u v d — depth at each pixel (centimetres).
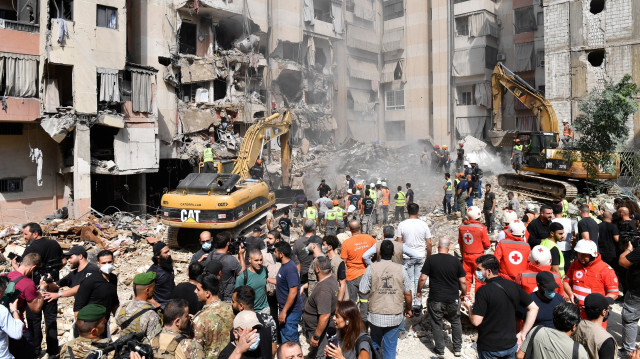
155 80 2331
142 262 1271
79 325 409
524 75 3828
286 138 2027
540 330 434
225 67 2998
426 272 678
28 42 1972
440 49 4200
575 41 2620
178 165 2867
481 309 503
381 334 594
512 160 2094
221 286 645
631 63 2434
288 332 601
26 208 2070
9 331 475
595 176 1769
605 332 441
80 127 2006
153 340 424
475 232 768
